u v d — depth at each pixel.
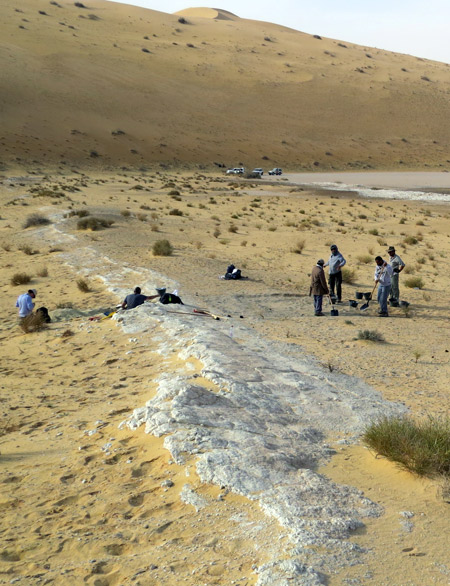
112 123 109.56
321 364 10.72
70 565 4.80
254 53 161.62
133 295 15.54
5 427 8.33
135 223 37.97
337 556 4.60
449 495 5.63
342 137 124.69
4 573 4.74
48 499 5.92
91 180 78.75
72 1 181.75
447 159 118.94
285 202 57.81
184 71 140.00
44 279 22.30
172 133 112.50
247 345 11.59
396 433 6.59
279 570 4.38
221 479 5.73
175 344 11.54
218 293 18.34
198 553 4.74
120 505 5.64
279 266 24.58
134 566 4.68
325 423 7.64
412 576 4.41
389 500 5.61
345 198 62.56
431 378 10.35
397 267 17.48
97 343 12.67
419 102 140.88
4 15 145.75
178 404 7.40
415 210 51.66
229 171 97.69
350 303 17.33
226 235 34.59
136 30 162.88
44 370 11.28
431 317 16.22
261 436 6.79
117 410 8.30
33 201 51.81
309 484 5.74
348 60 168.25
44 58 125.31
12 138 94.00
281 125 125.12
